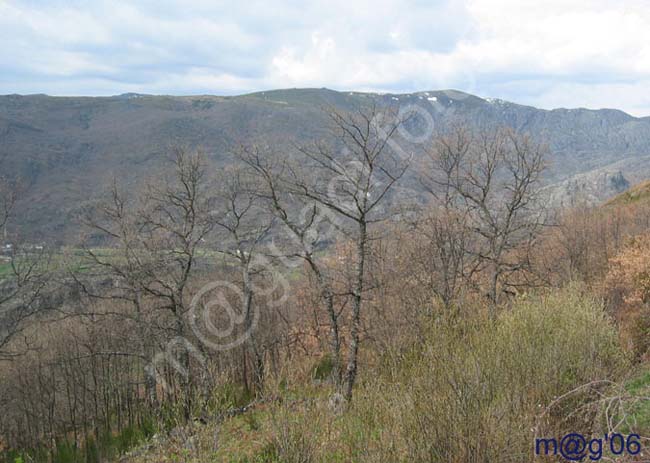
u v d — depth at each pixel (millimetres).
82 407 30469
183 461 7227
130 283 22438
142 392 31625
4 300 20328
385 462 6379
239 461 7789
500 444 6285
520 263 24016
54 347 28781
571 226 35438
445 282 21516
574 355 8414
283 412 7184
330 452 6973
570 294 11539
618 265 22547
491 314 11305
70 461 26703
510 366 7723
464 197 25375
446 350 7414
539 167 23922
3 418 28281
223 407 8516
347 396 10984
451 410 6398
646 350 14047
